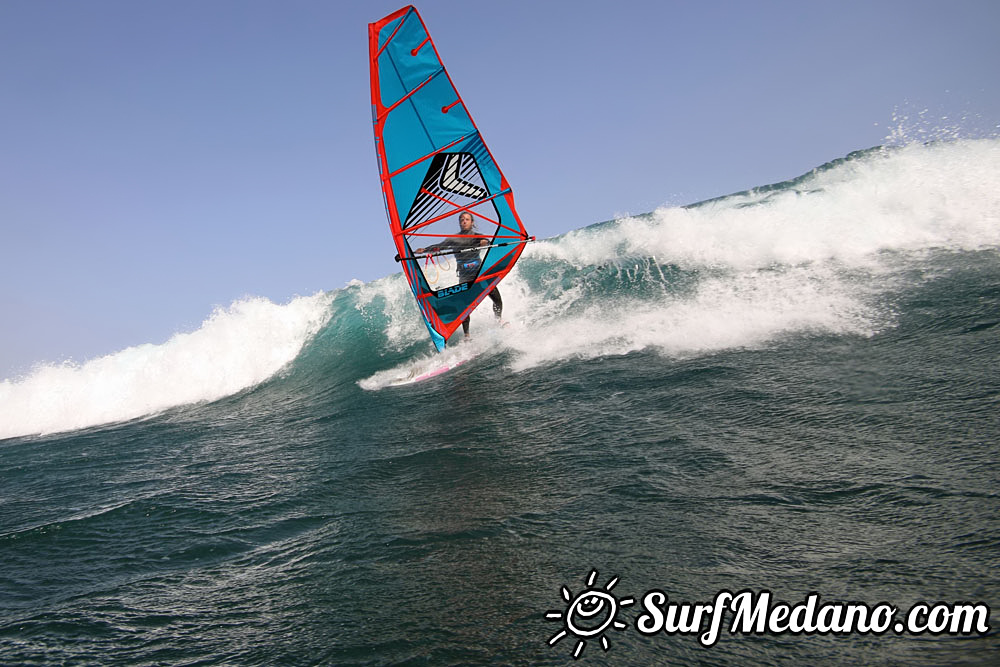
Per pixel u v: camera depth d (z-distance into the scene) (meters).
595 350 7.00
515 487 3.87
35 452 8.27
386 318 11.13
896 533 2.65
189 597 3.06
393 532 3.49
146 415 10.23
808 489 3.18
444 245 8.52
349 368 9.66
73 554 3.85
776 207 9.27
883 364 4.78
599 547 2.95
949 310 5.53
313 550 3.42
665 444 4.14
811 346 5.52
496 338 8.62
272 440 6.52
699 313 7.23
